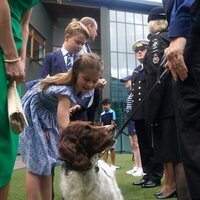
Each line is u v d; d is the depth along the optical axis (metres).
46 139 1.13
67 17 9.69
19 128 0.75
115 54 9.48
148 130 1.99
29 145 1.11
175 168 1.30
